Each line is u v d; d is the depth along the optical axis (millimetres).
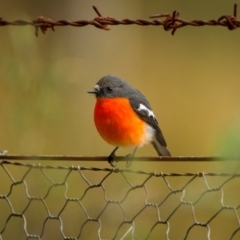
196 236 11406
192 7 22219
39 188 11891
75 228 11727
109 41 19391
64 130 14664
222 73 20438
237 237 11609
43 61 14961
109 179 12266
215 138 4508
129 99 9414
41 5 19812
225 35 22094
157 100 18938
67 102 15695
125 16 20422
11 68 12328
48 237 11828
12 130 12641
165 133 17391
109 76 9570
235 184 8328
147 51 21078
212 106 18688
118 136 9383
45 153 13367
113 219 11250
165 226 10977
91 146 15227
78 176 11930
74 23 7785
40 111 12570
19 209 12094
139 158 6812
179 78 20062
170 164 13258
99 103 9414
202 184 8805
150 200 11469
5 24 7883
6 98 13438
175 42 21656
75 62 14742
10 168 12781
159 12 21797
